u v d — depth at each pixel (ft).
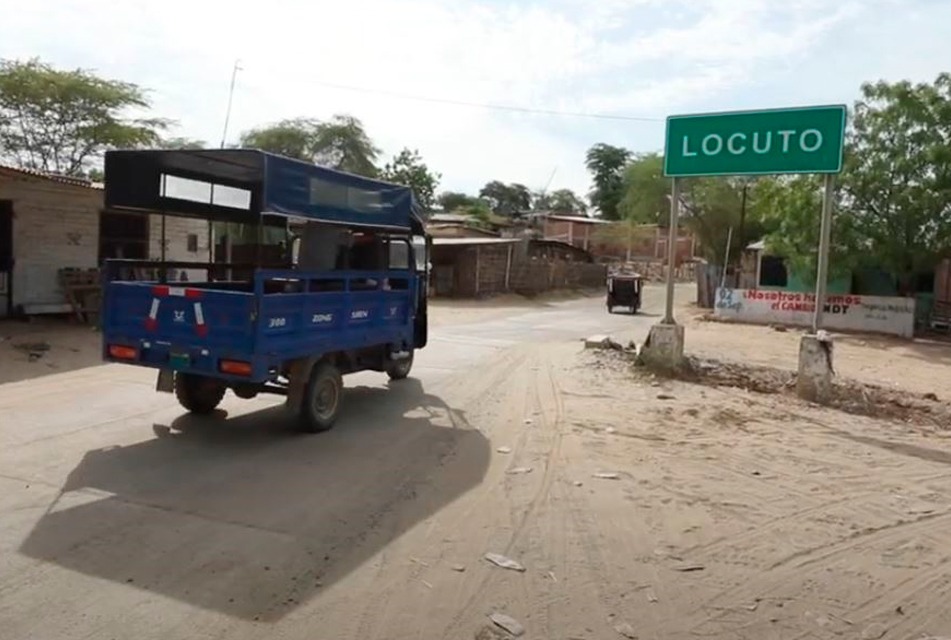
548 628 12.91
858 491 21.43
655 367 40.11
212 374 23.98
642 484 21.22
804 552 16.69
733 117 37.68
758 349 61.26
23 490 19.15
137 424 26.66
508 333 65.62
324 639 12.30
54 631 12.26
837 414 32.60
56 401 29.76
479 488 20.62
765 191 86.12
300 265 31.37
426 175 184.44
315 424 26.27
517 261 127.54
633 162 183.83
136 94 94.94
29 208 50.72
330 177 27.53
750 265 111.96
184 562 15.11
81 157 93.61
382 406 31.58
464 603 13.73
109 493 19.16
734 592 14.53
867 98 76.43
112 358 26.08
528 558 15.85
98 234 55.77
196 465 21.95
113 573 14.49
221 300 23.71
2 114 88.43
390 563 15.42
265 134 149.89
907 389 43.55
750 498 20.36
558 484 21.07
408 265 34.47
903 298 78.38
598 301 126.41
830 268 77.97
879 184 73.72
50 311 51.26
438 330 66.54
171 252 61.77
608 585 14.66
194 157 26.20
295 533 16.88
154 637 12.17
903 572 15.78
